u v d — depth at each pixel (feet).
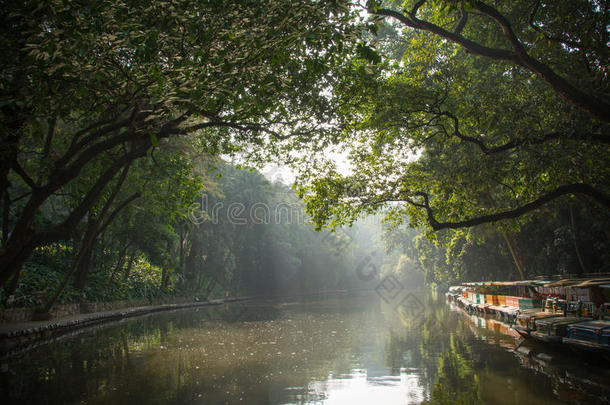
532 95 48.73
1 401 30.83
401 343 54.80
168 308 139.13
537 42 45.65
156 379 37.24
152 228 116.88
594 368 37.63
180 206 74.54
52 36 23.06
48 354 49.67
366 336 62.34
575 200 64.39
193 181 69.31
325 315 101.24
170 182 70.85
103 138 61.00
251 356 47.78
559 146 46.75
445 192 55.16
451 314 93.76
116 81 29.43
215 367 42.06
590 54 45.57
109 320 94.43
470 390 31.73
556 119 45.91
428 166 57.36
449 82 52.29
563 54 46.85
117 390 33.63
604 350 35.76
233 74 28.09
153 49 25.86
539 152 47.85
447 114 50.49
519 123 46.16
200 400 30.91
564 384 32.35
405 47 73.82
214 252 186.29
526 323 51.57
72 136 63.93
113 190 77.20
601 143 45.55
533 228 101.24
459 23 47.29
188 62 26.81
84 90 28.07
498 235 110.83
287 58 29.48
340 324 79.61
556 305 53.31
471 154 53.88
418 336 60.49
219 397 31.58
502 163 50.06
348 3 26.45
